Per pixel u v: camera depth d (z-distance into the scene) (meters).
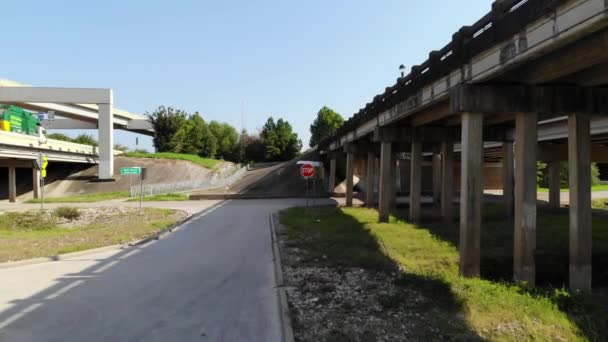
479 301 7.14
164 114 61.78
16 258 10.88
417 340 5.57
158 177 48.50
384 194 18.94
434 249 12.36
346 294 7.71
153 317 6.62
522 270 9.60
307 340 5.60
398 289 7.97
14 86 47.81
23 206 30.80
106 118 47.72
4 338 5.76
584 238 9.62
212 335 5.88
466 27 10.12
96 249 12.45
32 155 40.19
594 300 8.03
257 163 74.31
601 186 50.22
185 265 10.49
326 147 40.19
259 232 16.25
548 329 6.15
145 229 16.50
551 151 27.45
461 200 10.20
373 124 20.56
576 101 9.83
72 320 6.48
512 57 8.09
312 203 29.97
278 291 8.05
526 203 9.64
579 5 6.41
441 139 19.14
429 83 12.66
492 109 9.73
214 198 34.66
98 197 37.12
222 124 82.31
